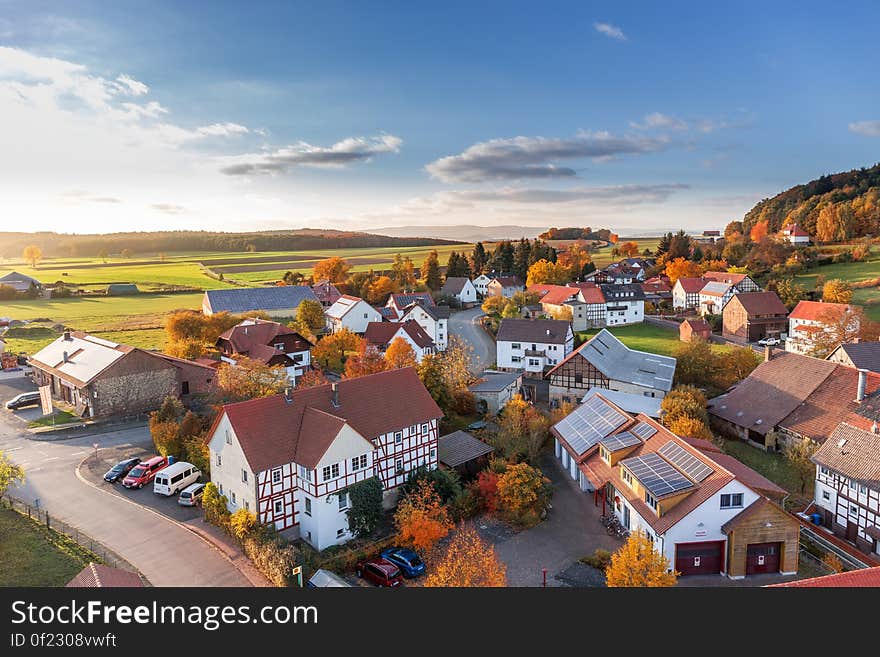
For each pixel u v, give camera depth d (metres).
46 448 60.00
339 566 41.12
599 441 54.31
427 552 43.09
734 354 82.31
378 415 50.53
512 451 57.97
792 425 59.69
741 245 192.00
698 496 40.22
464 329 133.62
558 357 93.69
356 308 118.56
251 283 196.38
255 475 42.56
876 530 42.09
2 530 42.22
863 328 88.12
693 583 39.41
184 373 75.50
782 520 39.72
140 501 48.72
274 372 66.62
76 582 29.41
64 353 77.75
